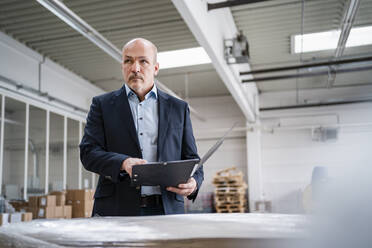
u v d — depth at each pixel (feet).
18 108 24.38
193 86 36.04
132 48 5.50
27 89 24.63
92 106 5.63
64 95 29.60
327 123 36.37
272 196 36.42
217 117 39.37
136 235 2.30
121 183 5.01
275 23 22.85
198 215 3.30
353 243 1.43
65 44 25.13
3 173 22.63
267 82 35.29
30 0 19.35
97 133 5.40
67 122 30.07
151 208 5.03
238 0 16.12
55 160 28.02
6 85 23.32
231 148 38.55
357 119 35.70
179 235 2.21
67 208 24.64
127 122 5.36
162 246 2.16
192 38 24.29
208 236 2.10
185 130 5.74
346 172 1.23
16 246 2.51
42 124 26.76
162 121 5.50
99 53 26.86
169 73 31.68
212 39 17.40
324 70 29.40
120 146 5.29
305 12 21.44
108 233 2.42
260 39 25.22
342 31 22.39
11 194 23.09
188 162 4.47
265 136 37.65
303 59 28.94
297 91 34.88
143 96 5.68
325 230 1.54
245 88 28.78
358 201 1.28
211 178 38.34
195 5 14.73
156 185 4.69
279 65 30.48
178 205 5.20
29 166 25.21
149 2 19.83
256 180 36.11
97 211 5.10
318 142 36.32
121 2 19.72
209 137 39.22
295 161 36.58
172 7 20.30
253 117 35.53
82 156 5.28
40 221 3.28
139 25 22.22
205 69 30.78
